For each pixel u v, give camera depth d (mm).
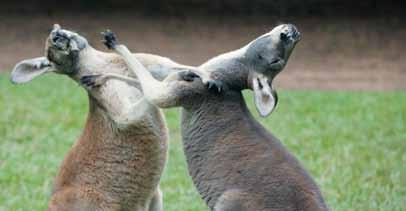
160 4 52500
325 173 21734
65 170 14656
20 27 48625
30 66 14445
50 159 23016
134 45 46312
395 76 41312
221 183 12812
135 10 51781
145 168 14398
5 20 49625
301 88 37469
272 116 28922
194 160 13266
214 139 13086
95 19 50188
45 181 20938
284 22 50312
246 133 13000
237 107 13281
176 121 27562
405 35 48375
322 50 45844
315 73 41312
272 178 12461
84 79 14133
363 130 26969
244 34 48625
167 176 21344
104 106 14289
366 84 39281
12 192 19984
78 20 49969
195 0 52719
